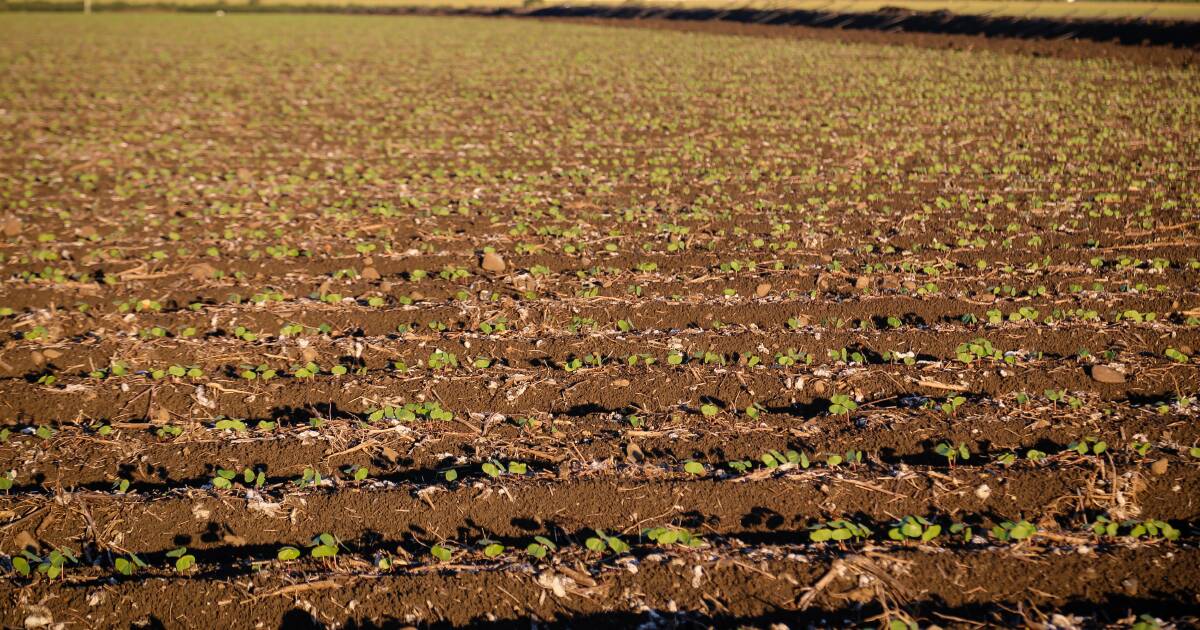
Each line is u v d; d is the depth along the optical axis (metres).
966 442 5.11
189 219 9.95
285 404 5.73
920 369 5.96
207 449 5.18
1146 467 4.72
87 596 4.02
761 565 4.09
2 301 7.45
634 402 5.70
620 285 7.62
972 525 4.35
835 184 11.19
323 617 3.90
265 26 44.53
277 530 4.49
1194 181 10.77
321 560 4.21
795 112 16.77
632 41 34.25
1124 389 5.68
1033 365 5.96
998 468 4.79
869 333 6.48
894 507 4.53
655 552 4.21
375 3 64.25
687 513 4.54
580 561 4.16
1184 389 5.64
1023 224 9.20
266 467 5.03
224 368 6.21
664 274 7.89
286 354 6.39
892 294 7.28
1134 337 6.36
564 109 17.89
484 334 6.66
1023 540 4.20
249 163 13.01
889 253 8.38
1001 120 15.31
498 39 36.19
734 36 34.97
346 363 6.31
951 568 4.04
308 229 9.53
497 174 12.05
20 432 5.41
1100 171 11.41
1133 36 25.77
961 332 6.46
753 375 5.95
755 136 14.53
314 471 4.87
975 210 9.78
